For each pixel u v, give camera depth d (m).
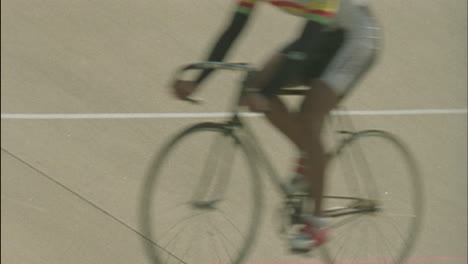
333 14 4.50
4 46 7.30
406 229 5.77
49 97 6.88
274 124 4.75
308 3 4.48
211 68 4.55
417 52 8.91
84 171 6.09
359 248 5.63
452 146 7.57
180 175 4.96
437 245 6.21
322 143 4.77
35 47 7.40
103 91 7.12
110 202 5.80
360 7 4.84
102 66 7.43
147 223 4.95
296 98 7.41
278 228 5.36
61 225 5.31
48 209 5.41
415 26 9.34
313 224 4.93
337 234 5.59
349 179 5.54
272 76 4.68
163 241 5.00
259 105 4.46
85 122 6.69
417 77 8.50
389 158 5.66
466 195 6.91
